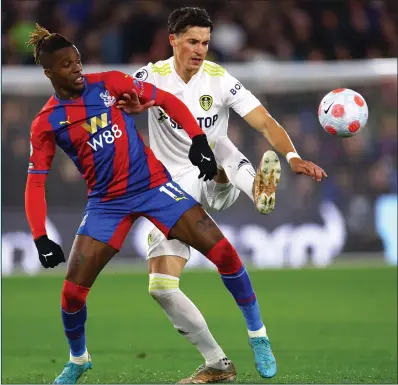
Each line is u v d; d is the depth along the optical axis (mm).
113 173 17922
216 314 34656
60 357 26609
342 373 22016
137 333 30812
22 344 28969
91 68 43156
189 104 20062
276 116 48125
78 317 18328
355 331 30844
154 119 20234
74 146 17922
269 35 58531
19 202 46625
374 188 48375
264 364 19031
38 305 37250
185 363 24906
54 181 46812
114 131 17828
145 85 18266
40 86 46469
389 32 60312
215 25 58281
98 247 17984
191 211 18141
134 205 18094
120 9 58188
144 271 46719
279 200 47906
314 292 39750
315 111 48156
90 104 17703
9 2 57188
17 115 46531
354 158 48312
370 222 48406
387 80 48000
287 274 45219
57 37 17547
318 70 45875
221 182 20438
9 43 55969
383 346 27938
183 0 58812
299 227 48062
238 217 47781
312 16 59688
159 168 18406
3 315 34750
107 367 24203
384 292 39562
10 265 46719
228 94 20141
